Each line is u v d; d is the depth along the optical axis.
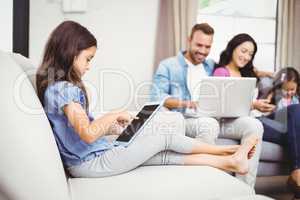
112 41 2.60
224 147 1.39
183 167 1.20
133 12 2.63
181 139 1.32
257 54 3.08
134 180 1.04
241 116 2.04
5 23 1.78
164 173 1.11
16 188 0.87
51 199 0.88
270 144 2.11
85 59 1.29
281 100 2.57
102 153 1.21
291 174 2.05
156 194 0.95
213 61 2.60
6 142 0.88
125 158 1.16
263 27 3.09
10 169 0.87
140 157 1.18
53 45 1.26
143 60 2.67
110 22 2.59
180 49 2.66
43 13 2.45
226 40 2.99
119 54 2.62
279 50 3.06
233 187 1.03
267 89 2.61
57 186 0.90
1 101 0.91
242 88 1.95
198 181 1.03
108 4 2.58
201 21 2.92
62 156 1.19
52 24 2.48
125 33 2.63
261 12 3.07
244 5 3.02
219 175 1.10
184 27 2.67
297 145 2.02
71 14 2.51
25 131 0.90
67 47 1.24
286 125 2.12
